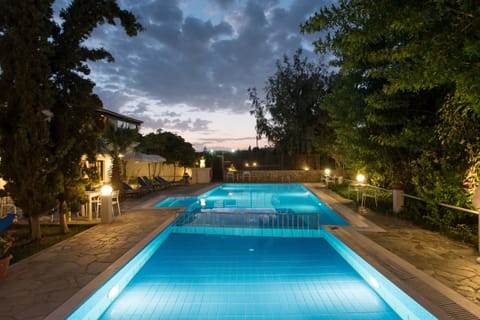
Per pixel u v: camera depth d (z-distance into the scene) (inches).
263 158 1047.0
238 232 288.0
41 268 175.5
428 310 119.6
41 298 137.6
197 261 215.2
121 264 179.5
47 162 230.4
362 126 360.8
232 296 160.1
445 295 133.9
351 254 206.1
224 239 273.6
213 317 139.3
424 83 168.2
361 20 169.9
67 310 123.6
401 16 140.3
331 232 258.2
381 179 423.2
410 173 341.1
